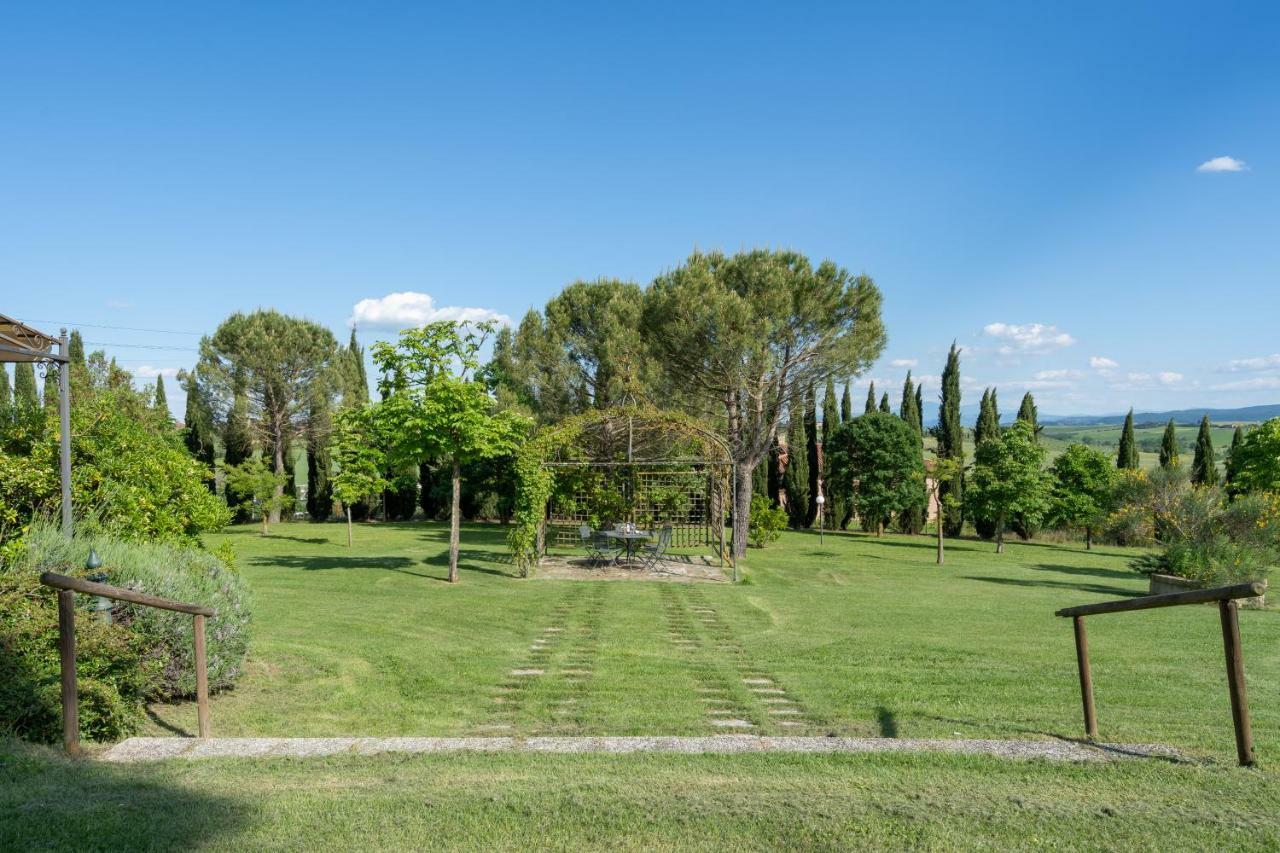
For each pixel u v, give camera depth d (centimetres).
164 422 1831
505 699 667
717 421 2266
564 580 1575
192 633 600
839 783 369
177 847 295
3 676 464
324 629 937
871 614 1192
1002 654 862
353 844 298
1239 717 402
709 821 319
